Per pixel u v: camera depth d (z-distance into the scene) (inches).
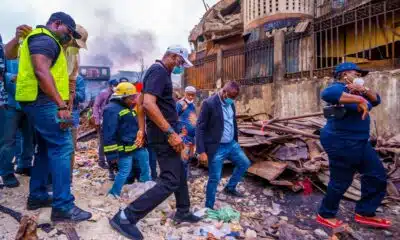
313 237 143.9
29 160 179.9
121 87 163.6
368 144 154.0
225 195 196.1
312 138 228.7
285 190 205.6
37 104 116.9
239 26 589.9
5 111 155.8
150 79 116.7
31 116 119.0
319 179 205.0
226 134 169.6
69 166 124.6
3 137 158.2
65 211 122.8
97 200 153.3
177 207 141.3
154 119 114.8
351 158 145.6
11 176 163.0
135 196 161.5
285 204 187.2
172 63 122.6
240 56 456.1
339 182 150.6
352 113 144.9
